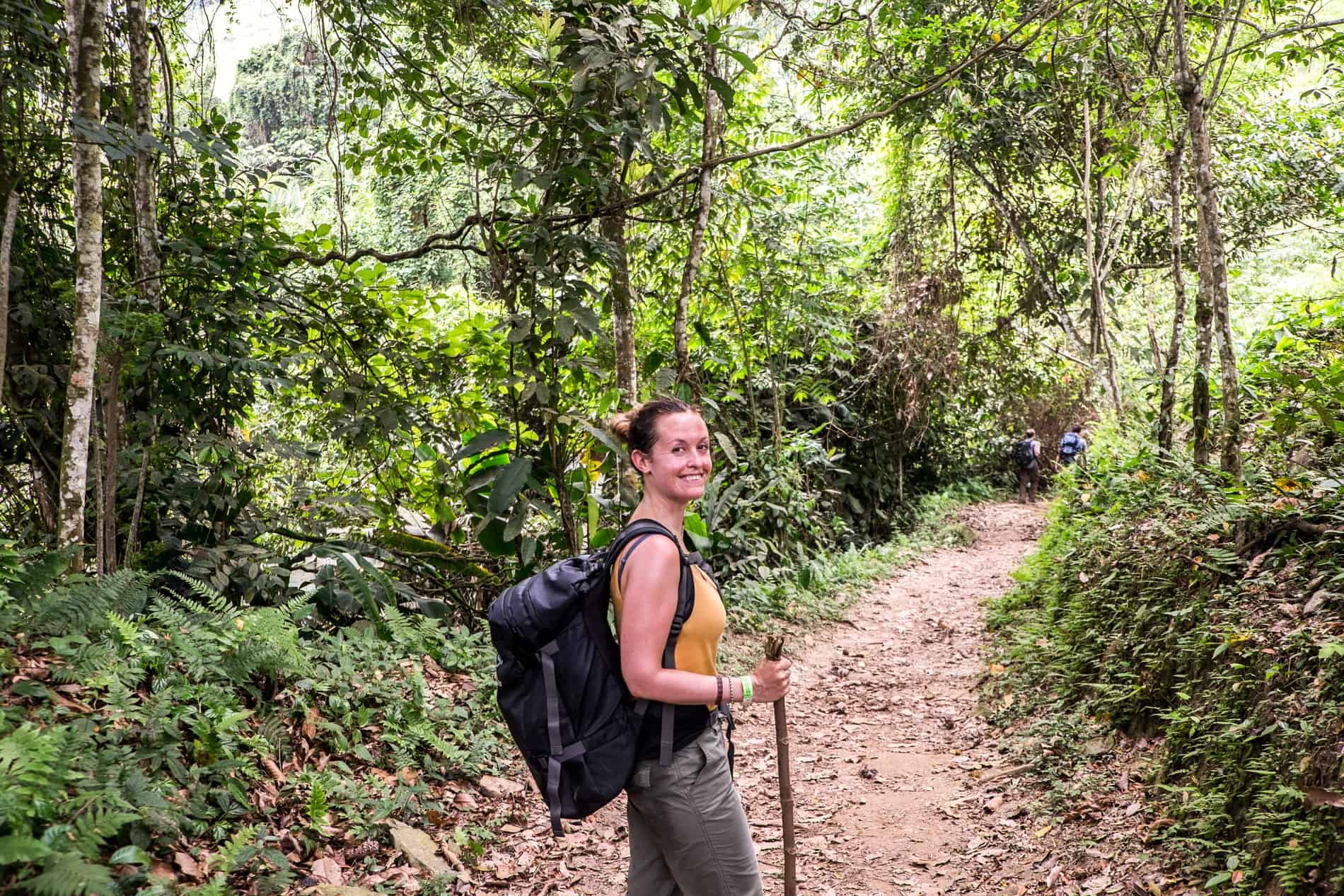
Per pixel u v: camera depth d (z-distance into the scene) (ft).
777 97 39.22
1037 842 13.53
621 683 8.05
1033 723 17.74
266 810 11.98
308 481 24.56
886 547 41.45
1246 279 47.37
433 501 24.20
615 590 8.09
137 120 17.83
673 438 8.26
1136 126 31.27
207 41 22.09
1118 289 42.65
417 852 12.51
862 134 35.58
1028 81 31.63
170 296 18.94
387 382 22.58
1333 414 18.66
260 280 20.42
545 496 20.93
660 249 28.04
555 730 7.89
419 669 16.97
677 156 30.60
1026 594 26.20
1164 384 24.27
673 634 8.01
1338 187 34.76
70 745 9.70
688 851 8.08
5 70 15.66
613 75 19.07
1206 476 19.34
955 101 32.48
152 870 9.64
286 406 23.81
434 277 37.73
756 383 37.22
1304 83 50.01
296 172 21.27
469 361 22.68
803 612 29.14
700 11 18.61
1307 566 14.88
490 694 17.84
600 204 20.04
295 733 13.97
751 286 35.09
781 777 9.31
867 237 49.11
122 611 12.89
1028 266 40.81
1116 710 16.39
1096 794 14.42
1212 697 13.82
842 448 45.57
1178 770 13.70
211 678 13.26
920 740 18.86
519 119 20.21
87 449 14.03
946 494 54.70
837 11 27.91
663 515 8.37
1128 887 11.73
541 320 19.40
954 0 31.19
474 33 21.12
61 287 16.14
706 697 7.91
